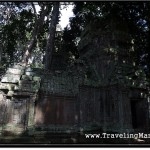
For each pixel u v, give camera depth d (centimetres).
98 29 2161
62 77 1803
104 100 1873
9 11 3253
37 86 1591
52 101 1650
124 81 1803
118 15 2098
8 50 3447
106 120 1800
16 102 1535
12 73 1605
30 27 3136
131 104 1941
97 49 2106
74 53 3206
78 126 1669
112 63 1953
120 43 2073
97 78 1984
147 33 2102
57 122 1609
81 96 1789
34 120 1531
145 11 1945
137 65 2114
